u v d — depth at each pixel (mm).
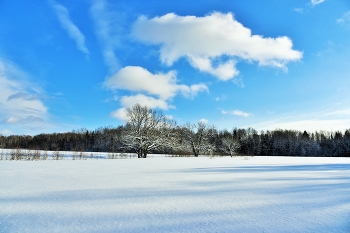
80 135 87875
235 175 10555
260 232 3330
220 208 4688
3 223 3785
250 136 85438
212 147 52844
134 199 5520
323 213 4293
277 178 9406
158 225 3662
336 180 8773
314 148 74188
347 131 87250
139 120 38844
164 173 11469
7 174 10789
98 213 4352
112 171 12477
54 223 3787
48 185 7582
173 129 44250
